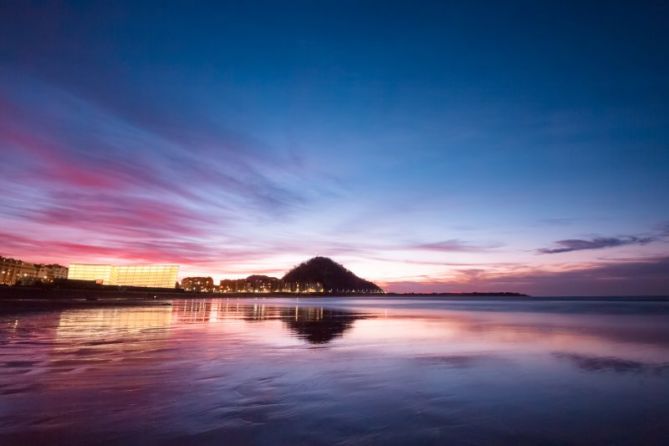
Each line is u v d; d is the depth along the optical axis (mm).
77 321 32500
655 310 78562
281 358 15719
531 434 7984
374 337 24000
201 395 10133
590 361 15828
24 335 22234
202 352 16984
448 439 7613
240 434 7590
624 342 22000
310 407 9328
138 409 8945
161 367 13602
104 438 7293
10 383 11203
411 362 15164
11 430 7641
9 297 77375
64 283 137000
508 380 12383
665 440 7809
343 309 82625
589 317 50375
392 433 7832
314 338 23078
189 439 7301
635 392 11172
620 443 7660
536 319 45156
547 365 14891
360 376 12625
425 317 49094
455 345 20250
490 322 39188
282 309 78625
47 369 13109
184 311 59500
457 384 11797
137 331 25594
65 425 7918
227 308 81750
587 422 8711
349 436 7633
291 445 7133
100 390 10508
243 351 17469
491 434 7918
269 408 9203
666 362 15641
